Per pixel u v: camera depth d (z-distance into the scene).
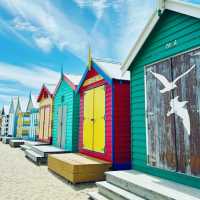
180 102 4.74
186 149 4.51
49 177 7.88
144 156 5.65
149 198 4.11
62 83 12.50
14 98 30.17
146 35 5.74
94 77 9.07
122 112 7.57
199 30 4.45
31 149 13.10
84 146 9.55
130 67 6.48
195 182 4.22
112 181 5.39
